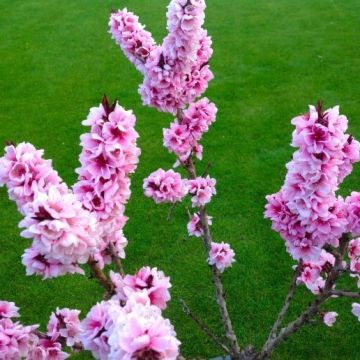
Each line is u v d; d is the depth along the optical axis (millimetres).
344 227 381
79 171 339
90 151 335
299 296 692
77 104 1227
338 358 616
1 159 319
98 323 296
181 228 823
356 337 638
